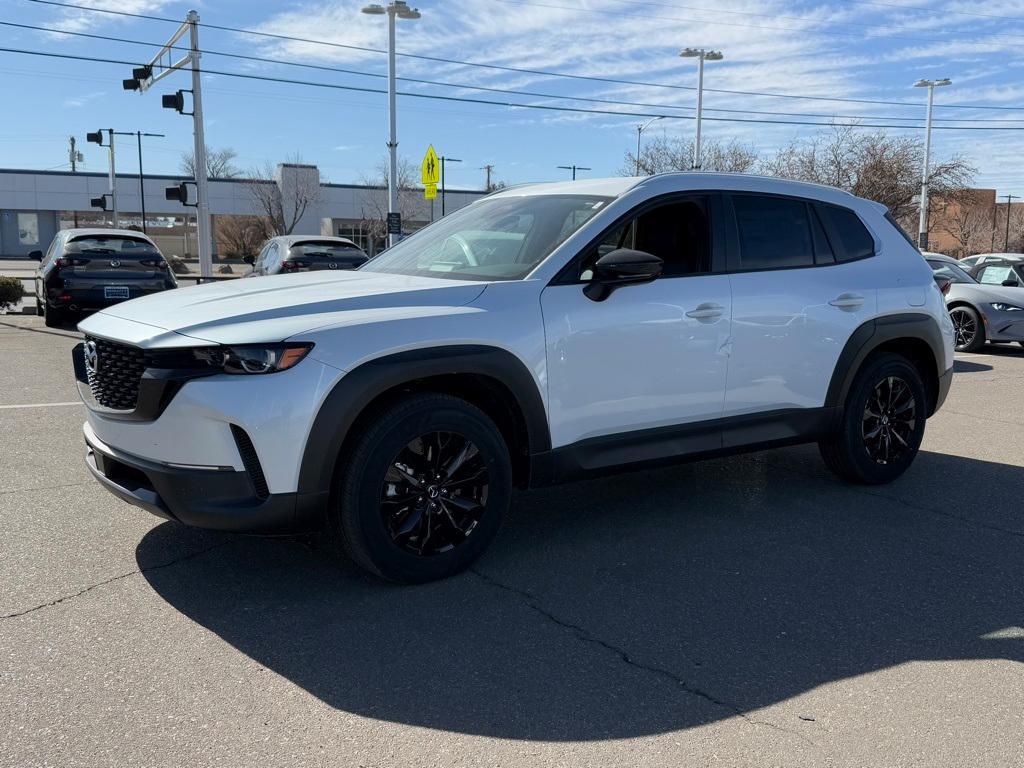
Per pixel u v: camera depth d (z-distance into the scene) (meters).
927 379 5.78
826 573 4.07
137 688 2.92
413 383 3.81
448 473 3.80
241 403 3.31
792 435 4.98
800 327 4.86
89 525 4.45
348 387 3.45
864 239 5.39
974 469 6.03
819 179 39.25
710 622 3.53
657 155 41.38
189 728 2.70
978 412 8.27
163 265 13.41
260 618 3.46
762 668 3.16
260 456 3.35
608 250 4.33
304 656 3.17
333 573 3.93
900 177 38.88
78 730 2.67
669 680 3.06
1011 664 3.22
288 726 2.72
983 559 4.29
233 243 55.22
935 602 3.77
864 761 2.60
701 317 4.46
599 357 4.14
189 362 3.40
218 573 3.90
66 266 12.77
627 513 4.91
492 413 4.11
